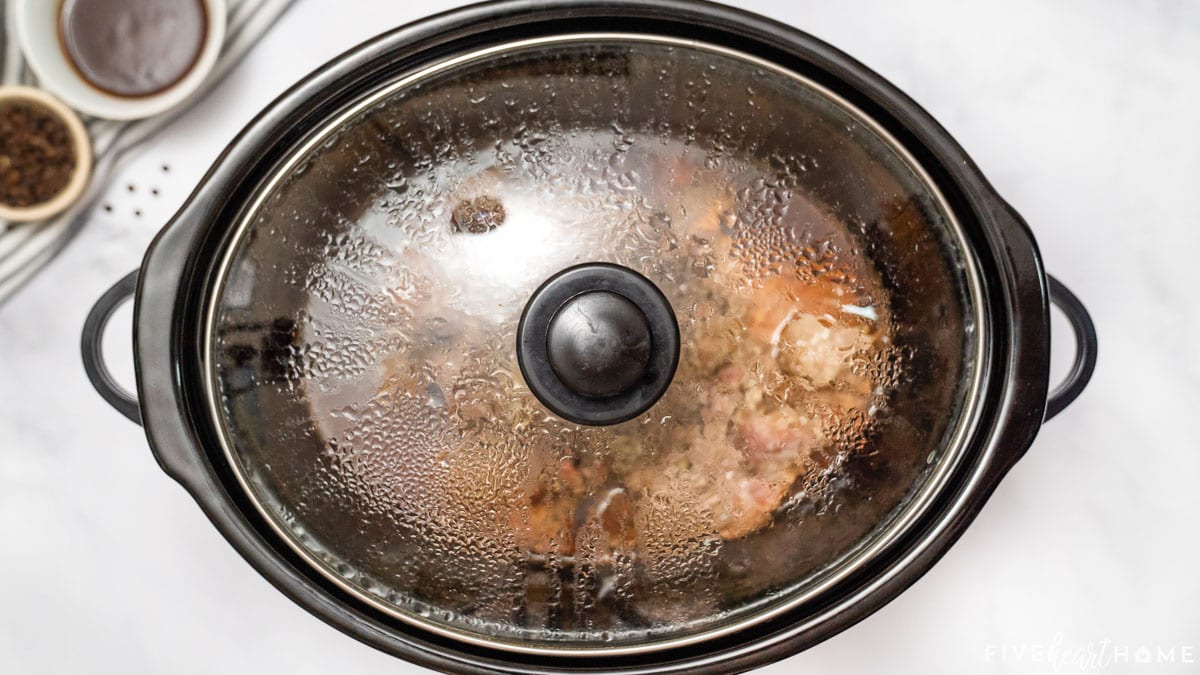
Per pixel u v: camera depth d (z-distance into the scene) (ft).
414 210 1.85
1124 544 2.89
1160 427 2.90
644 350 1.76
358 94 1.84
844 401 1.85
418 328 1.83
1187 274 2.90
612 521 1.85
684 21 1.84
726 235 1.85
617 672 1.85
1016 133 2.91
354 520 1.86
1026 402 1.81
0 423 2.81
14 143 2.69
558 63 1.87
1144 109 2.90
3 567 2.83
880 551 1.85
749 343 1.84
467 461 1.84
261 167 1.83
